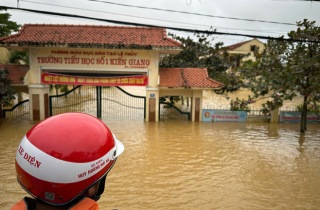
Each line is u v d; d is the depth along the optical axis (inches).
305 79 520.4
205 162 354.9
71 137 53.8
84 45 561.6
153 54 610.5
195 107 660.7
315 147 442.3
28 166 51.8
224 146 438.0
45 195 51.3
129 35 623.2
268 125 641.0
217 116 669.9
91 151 54.3
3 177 288.0
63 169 50.8
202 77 655.8
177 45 587.2
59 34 603.8
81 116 60.9
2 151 382.0
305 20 520.1
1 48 938.7
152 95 630.5
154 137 488.4
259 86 556.7
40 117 608.4
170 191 262.7
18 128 530.6
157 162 350.0
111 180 287.1
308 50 514.0
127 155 377.7
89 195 56.9
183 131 546.3
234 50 1397.6
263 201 246.5
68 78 602.9
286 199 251.6
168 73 657.0
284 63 542.9
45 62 595.8
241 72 625.3
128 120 653.3
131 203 235.6
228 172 319.9
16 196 245.0
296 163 358.3
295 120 683.4
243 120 677.3
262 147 437.1
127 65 611.5
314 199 253.0
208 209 228.5
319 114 613.3
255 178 302.8
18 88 628.1
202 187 274.4
